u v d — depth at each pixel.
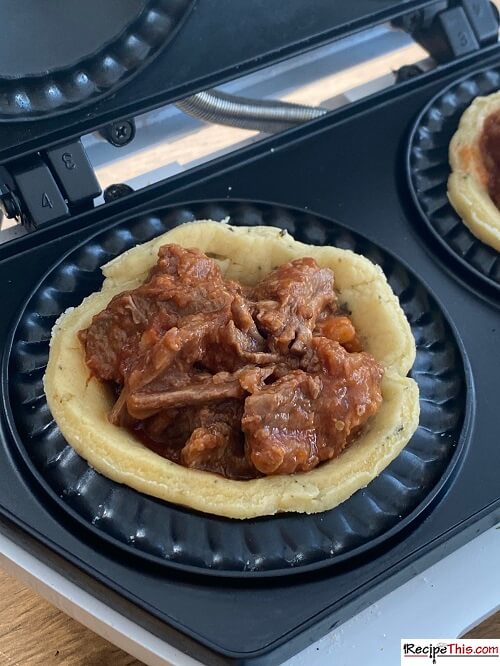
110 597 0.16
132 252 0.21
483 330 0.22
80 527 0.17
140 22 0.22
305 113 0.28
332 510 0.18
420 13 0.27
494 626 0.19
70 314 0.20
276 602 0.16
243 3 0.23
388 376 0.20
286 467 0.18
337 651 0.16
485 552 0.18
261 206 0.23
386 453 0.18
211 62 0.23
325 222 0.23
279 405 0.18
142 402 0.18
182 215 0.23
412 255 0.23
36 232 0.22
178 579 0.16
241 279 0.22
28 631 0.19
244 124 0.28
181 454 0.18
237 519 0.17
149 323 0.19
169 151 0.29
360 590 0.16
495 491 0.18
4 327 0.20
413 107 0.26
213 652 0.15
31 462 0.18
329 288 0.20
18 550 0.17
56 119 0.22
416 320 0.21
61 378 0.19
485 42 0.28
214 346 0.19
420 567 0.17
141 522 0.17
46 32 0.21
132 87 0.22
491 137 0.25
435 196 0.24
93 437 0.18
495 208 0.24
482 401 0.20
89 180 0.22
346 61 0.30
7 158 0.21
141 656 0.16
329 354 0.18
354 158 0.25
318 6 0.24
